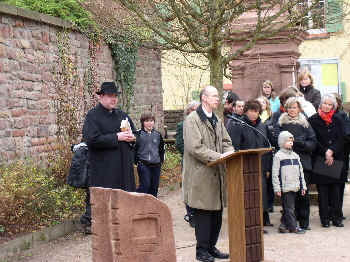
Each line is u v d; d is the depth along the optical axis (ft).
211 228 19.60
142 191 27.68
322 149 25.09
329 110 25.13
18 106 29.07
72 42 34.91
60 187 28.78
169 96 65.36
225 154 17.80
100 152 19.86
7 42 28.50
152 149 27.73
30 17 30.07
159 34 27.17
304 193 23.82
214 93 19.17
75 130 34.17
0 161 27.12
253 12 33.76
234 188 17.29
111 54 40.55
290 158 23.86
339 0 28.81
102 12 32.32
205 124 19.13
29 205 24.03
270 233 24.00
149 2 26.89
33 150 30.19
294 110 24.70
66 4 35.73
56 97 32.78
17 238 21.34
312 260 19.44
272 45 34.12
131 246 14.33
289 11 28.53
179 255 20.24
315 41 61.93
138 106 44.68
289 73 34.30
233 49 34.45
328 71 61.67
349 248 21.08
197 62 57.77
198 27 27.12
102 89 20.31
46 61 31.96
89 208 24.50
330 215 25.77
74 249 21.91
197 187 18.86
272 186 25.52
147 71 46.34
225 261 18.10
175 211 29.22
